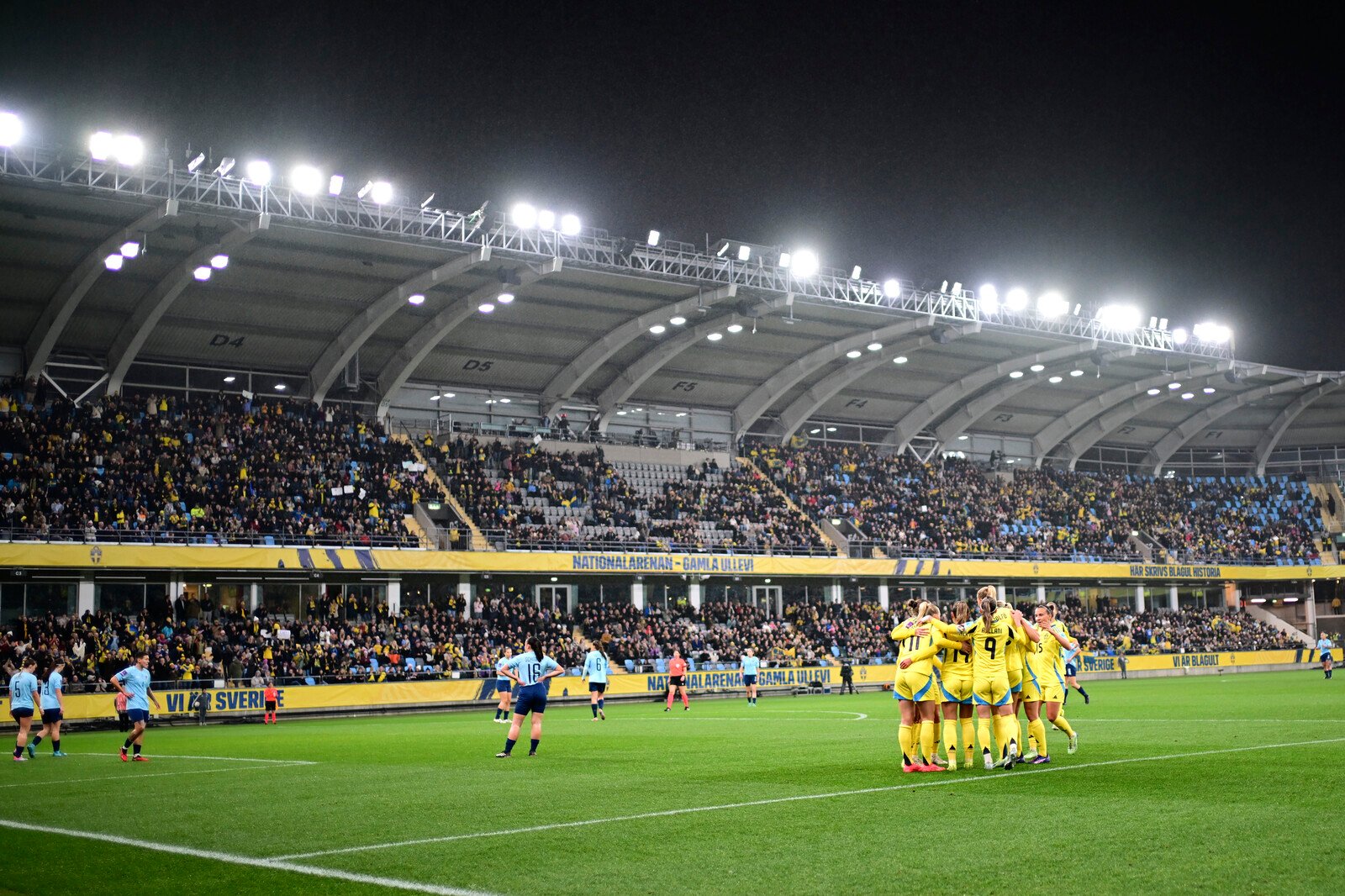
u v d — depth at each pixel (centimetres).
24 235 3966
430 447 5397
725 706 4069
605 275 4709
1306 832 963
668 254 4734
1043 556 6531
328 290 4675
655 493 5884
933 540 6294
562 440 5812
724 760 1773
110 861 1014
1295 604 7606
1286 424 7638
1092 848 921
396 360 5297
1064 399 7081
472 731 2819
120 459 4450
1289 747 1678
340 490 4819
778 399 6444
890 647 5775
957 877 842
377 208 4116
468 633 4747
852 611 5962
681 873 888
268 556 4341
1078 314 5831
